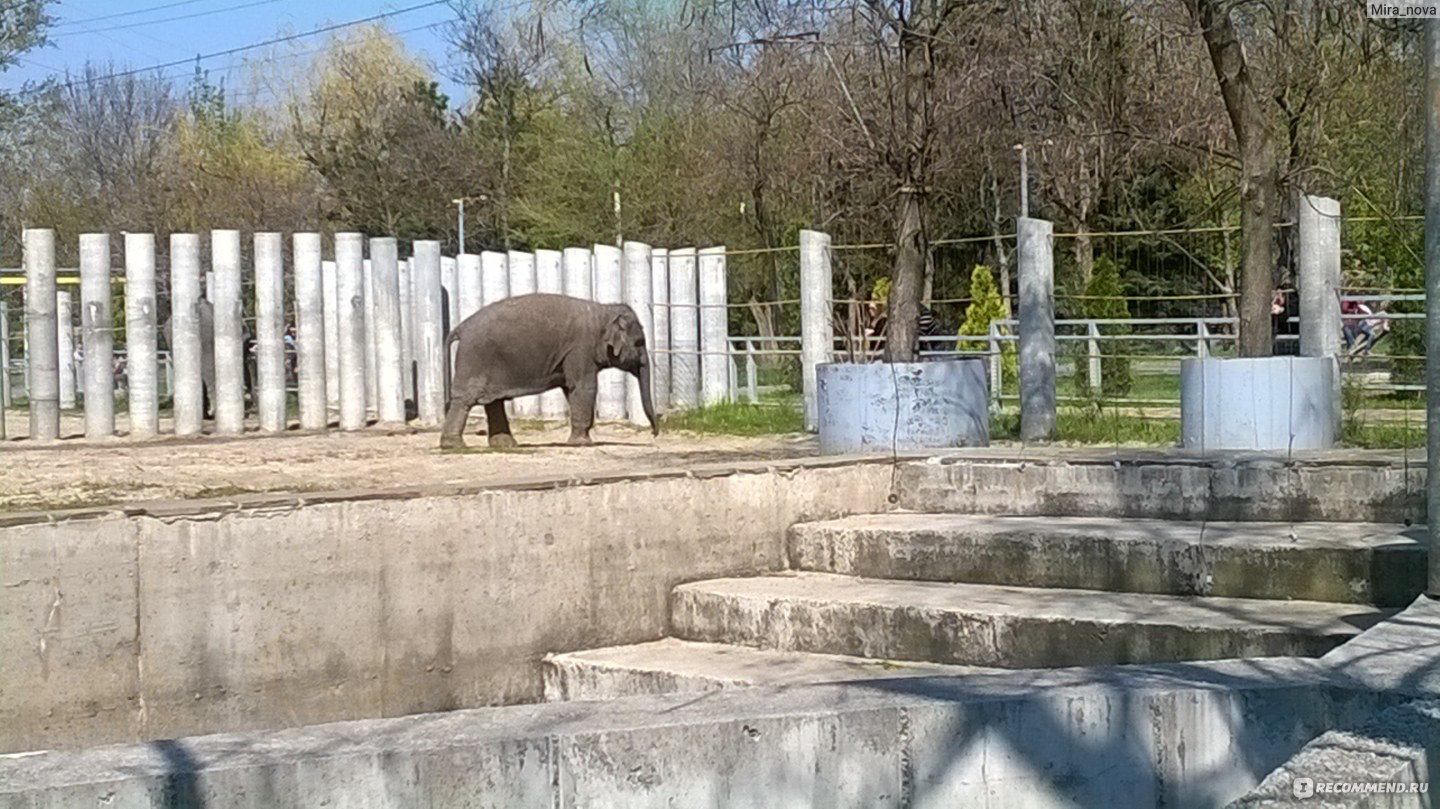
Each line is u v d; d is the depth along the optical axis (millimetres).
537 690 8070
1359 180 16953
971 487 9320
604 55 34438
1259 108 10688
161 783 4039
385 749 4262
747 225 30656
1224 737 4703
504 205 39750
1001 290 29859
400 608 7621
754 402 17016
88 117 47969
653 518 8539
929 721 4664
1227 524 8344
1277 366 9695
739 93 27797
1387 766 3777
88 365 15648
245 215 41938
